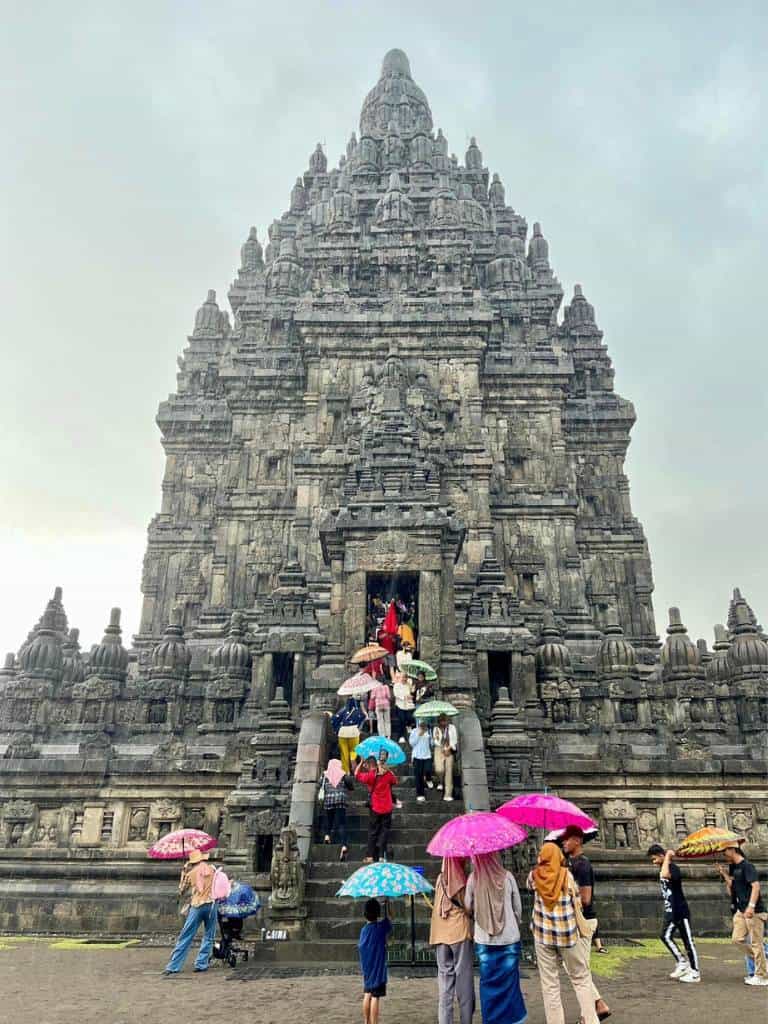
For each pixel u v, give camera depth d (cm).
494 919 858
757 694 2750
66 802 2273
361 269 5094
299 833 1716
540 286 5694
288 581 2947
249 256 6128
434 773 1988
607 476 4978
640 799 2231
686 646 2969
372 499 2786
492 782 2092
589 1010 840
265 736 2072
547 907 867
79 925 1972
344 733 1912
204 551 4812
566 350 5278
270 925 1484
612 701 2823
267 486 4497
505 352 4856
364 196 5784
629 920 1917
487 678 2678
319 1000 1107
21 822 2253
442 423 4219
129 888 2055
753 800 2217
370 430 3519
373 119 7031
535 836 1747
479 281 5484
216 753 2367
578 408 5100
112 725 2736
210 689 2784
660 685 2838
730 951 1620
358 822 1841
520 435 4625
